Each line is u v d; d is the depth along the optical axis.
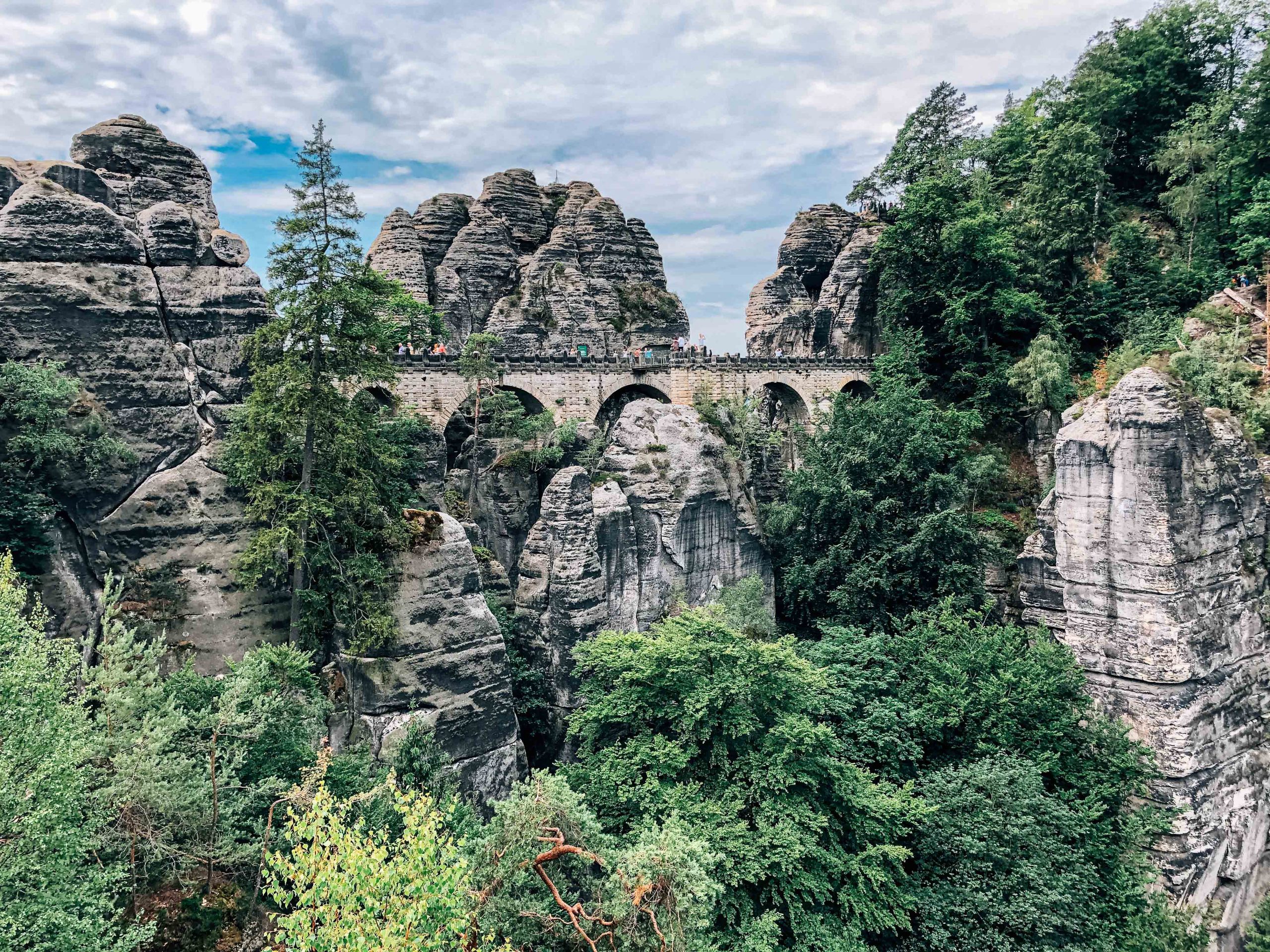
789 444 73.94
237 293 39.06
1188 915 35.50
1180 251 69.88
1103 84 77.56
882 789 32.69
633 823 29.89
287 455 35.59
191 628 34.50
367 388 49.19
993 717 37.09
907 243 68.25
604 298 76.31
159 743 21.28
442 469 53.56
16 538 31.48
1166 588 42.53
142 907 23.42
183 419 36.91
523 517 54.66
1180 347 50.31
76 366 34.31
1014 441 63.69
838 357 73.56
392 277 68.75
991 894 29.86
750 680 31.75
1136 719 43.88
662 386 65.50
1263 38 70.12
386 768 31.08
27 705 18.17
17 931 16.42
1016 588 55.72
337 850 18.27
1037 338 62.44
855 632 45.47
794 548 58.06
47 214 34.34
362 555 35.66
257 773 26.19
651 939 19.84
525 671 47.78
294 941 16.62
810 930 27.42
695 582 55.34
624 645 35.97
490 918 20.80
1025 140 82.94
